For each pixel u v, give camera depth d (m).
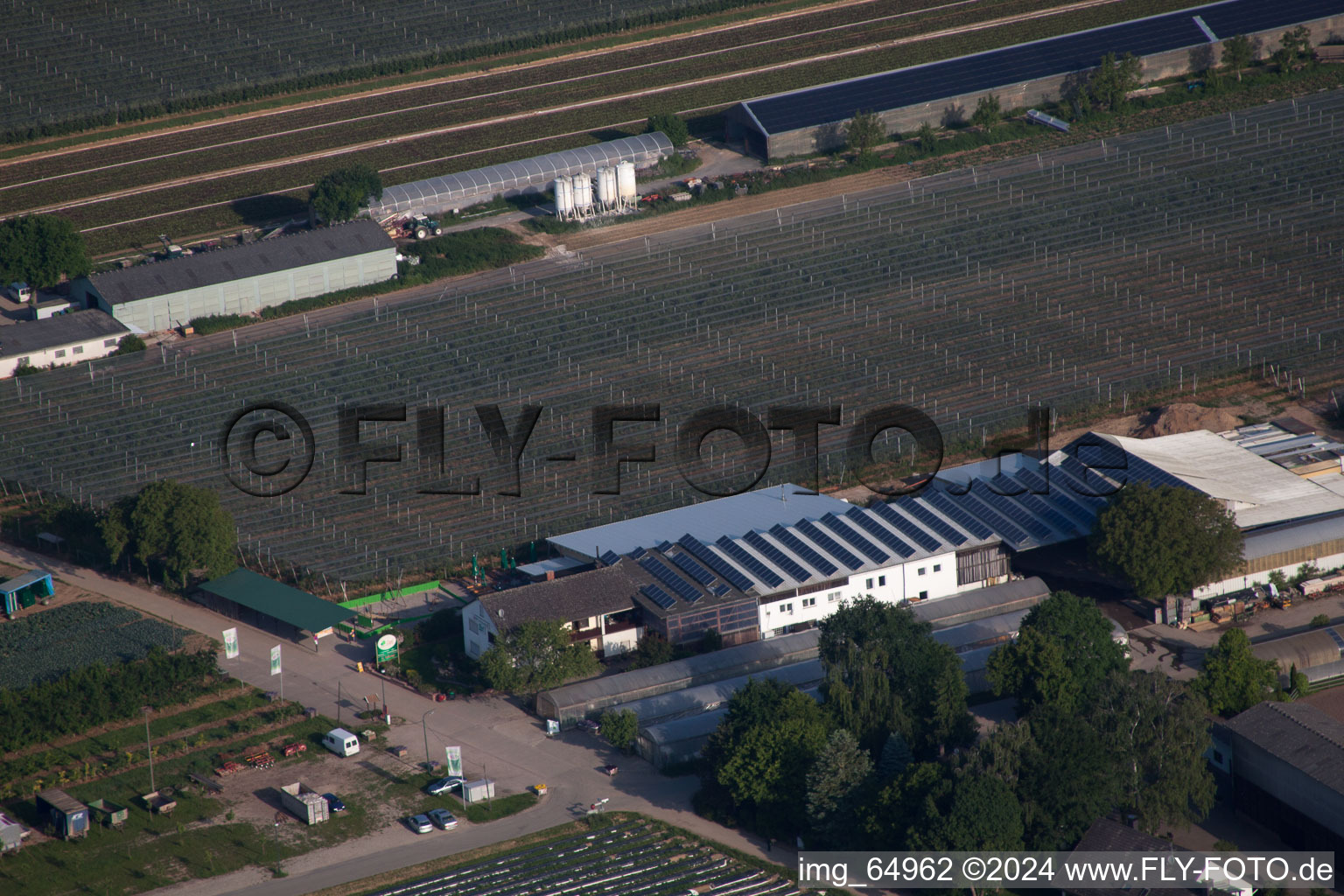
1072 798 130.50
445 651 172.38
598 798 147.50
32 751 157.00
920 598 177.38
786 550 178.50
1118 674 143.12
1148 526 169.62
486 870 137.12
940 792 130.75
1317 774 132.12
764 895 132.00
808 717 142.75
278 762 154.62
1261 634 169.25
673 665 163.38
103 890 136.00
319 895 134.50
